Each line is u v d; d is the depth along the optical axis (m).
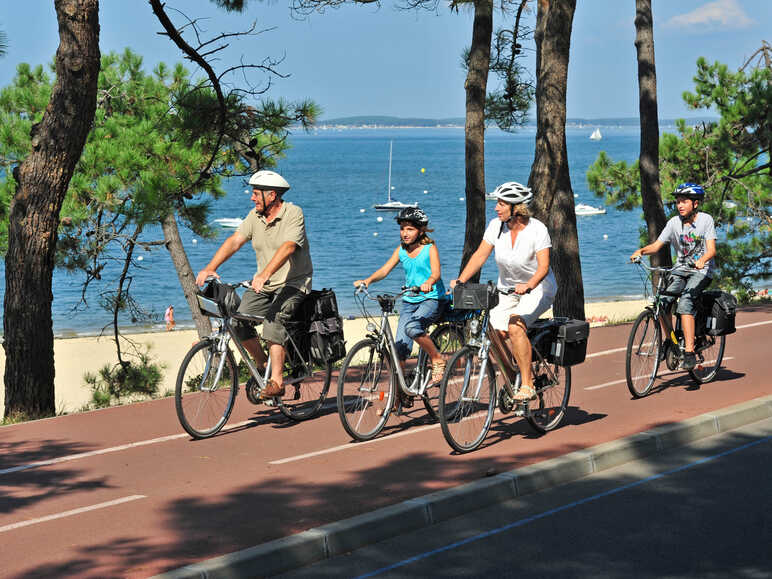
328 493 6.06
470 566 4.98
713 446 7.51
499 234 7.29
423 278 7.75
